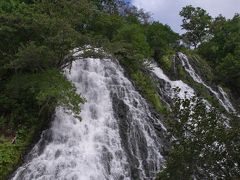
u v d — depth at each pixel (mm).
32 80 24109
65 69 28844
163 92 35531
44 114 25078
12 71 26453
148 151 25812
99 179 22250
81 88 28766
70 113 24047
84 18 30391
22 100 25359
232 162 14969
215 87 45969
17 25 24938
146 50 38594
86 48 26797
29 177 21266
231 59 47406
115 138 25203
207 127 15242
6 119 24688
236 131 15078
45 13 26750
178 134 15648
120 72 32469
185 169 15039
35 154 22734
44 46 23531
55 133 24172
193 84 42219
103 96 28688
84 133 24734
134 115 27891
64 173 21703
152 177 24266
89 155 23094
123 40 36281
